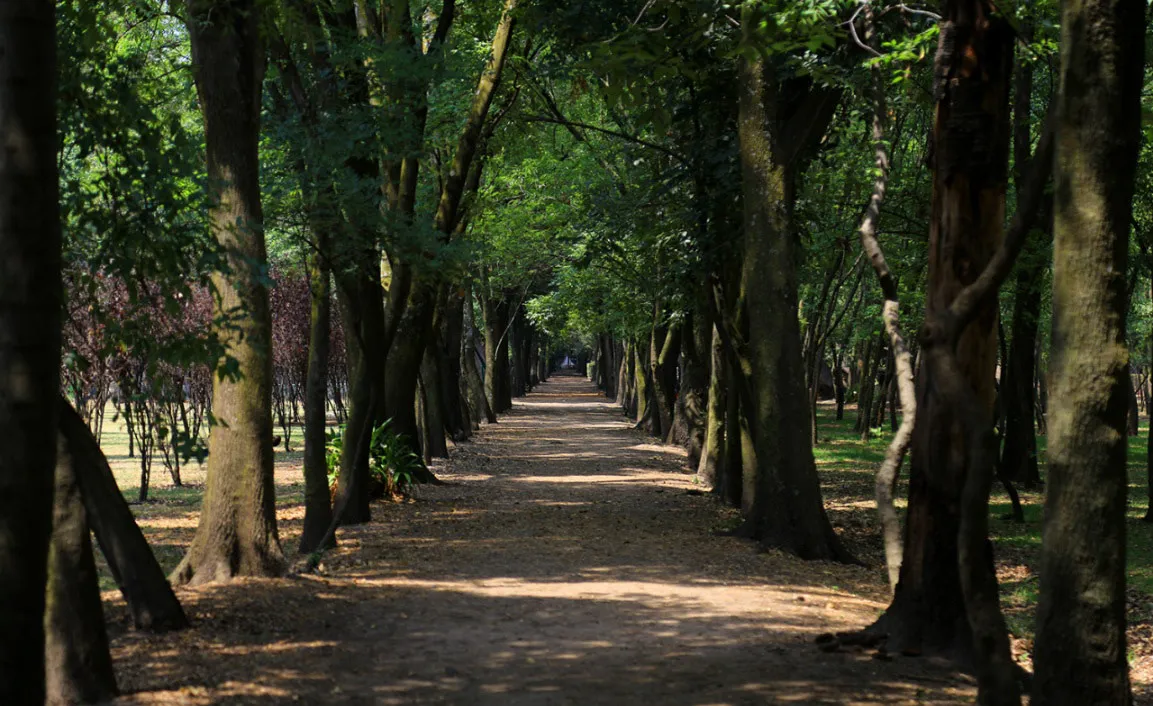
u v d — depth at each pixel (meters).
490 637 8.28
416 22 20.22
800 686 6.91
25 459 4.19
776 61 14.31
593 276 30.91
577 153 29.05
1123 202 5.10
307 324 34.25
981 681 5.64
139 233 7.37
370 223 12.88
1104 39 5.01
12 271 4.20
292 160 12.87
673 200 18.59
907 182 22.31
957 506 7.73
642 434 40.25
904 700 6.60
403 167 17.23
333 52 13.63
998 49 7.61
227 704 6.27
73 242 7.53
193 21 9.95
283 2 11.68
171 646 7.72
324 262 13.07
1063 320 5.20
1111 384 5.11
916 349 35.06
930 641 7.77
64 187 7.50
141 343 7.56
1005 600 12.11
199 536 10.64
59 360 4.34
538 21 15.06
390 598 9.83
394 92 14.23
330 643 7.93
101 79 7.34
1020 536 17.33
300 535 14.52
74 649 6.30
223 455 10.63
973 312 5.90
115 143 7.39
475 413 42.88
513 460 28.47
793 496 13.73
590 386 107.75
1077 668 5.16
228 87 10.10
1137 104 5.09
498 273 40.41
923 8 11.89
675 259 18.86
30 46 4.20
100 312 7.66
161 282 7.70
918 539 7.91
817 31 8.80
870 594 11.27
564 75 16.20
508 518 16.41
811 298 32.69
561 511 17.52
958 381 5.77
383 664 7.35
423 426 24.86
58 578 6.30
